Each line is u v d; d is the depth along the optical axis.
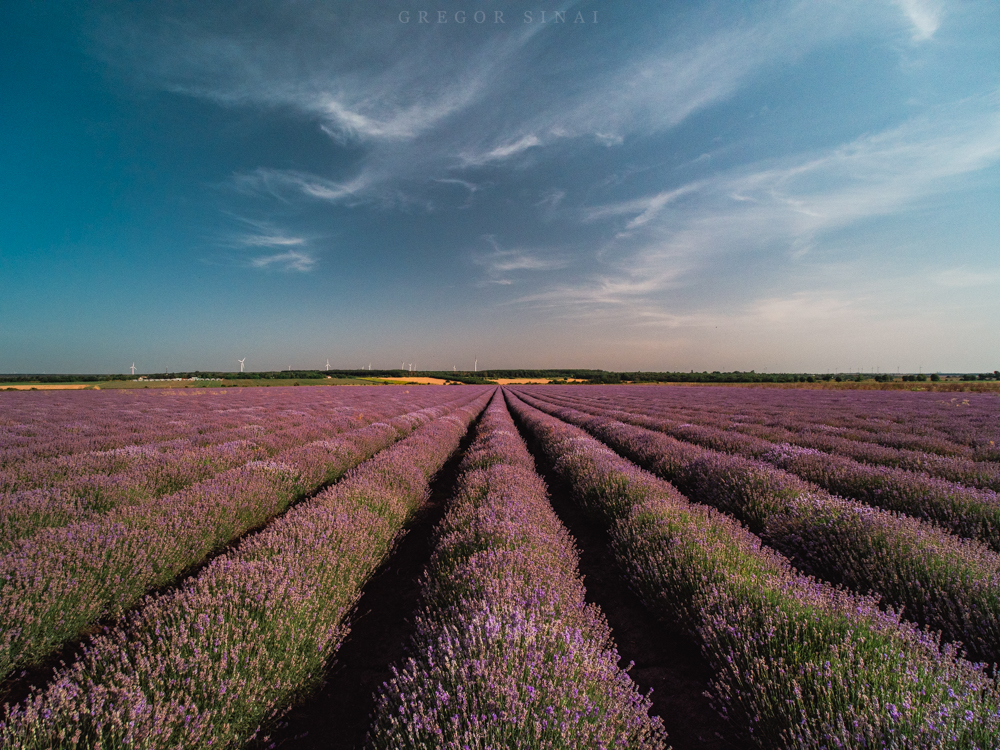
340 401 30.20
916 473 6.89
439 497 8.20
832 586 3.96
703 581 3.54
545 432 13.94
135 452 8.69
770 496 5.80
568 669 2.30
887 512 4.69
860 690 2.19
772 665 2.55
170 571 4.26
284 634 2.85
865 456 9.17
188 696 2.20
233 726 2.31
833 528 4.50
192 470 7.49
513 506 5.27
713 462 7.50
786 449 9.02
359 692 3.01
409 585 4.67
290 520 4.75
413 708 2.07
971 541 4.18
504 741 1.87
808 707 2.24
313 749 2.50
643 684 3.07
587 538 6.07
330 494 5.87
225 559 3.69
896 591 3.58
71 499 5.46
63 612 3.19
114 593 3.61
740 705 2.50
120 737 1.96
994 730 1.87
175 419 16.53
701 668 3.23
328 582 3.65
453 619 2.87
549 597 3.16
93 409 20.92
